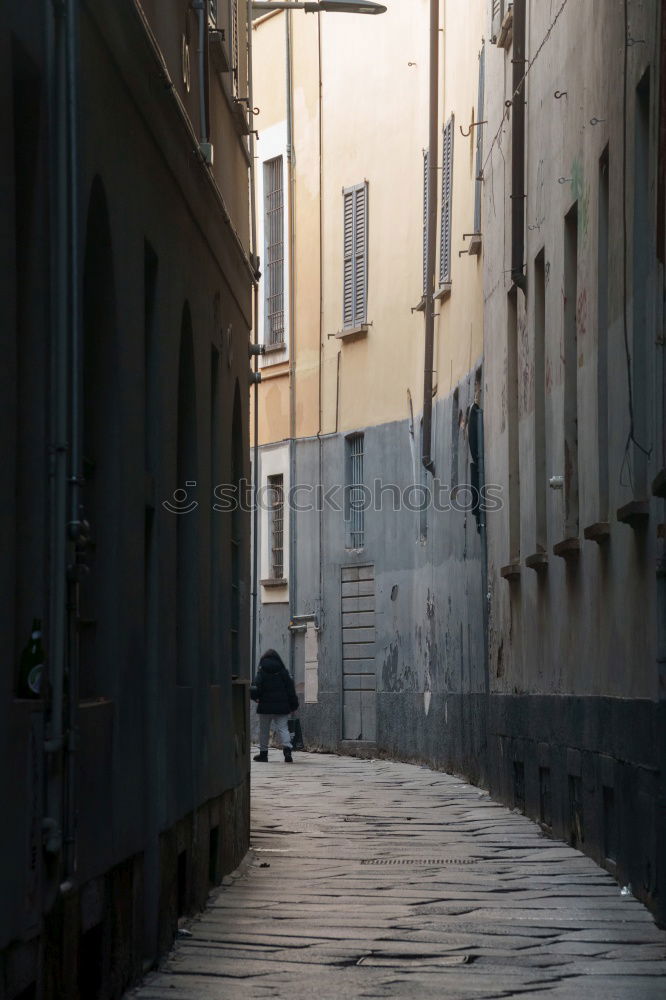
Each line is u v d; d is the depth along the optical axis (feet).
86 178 31.17
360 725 129.80
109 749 32.89
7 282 24.07
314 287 138.31
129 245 36.27
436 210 106.01
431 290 107.04
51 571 27.53
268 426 144.05
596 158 56.13
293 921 44.19
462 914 45.34
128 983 34.45
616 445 51.65
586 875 53.67
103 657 33.83
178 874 43.11
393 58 126.52
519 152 74.28
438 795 88.74
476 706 95.20
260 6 74.74
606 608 54.13
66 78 28.78
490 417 87.10
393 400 125.29
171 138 42.78
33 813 25.76
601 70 55.06
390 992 34.22
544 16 69.10
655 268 44.47
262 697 122.31
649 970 36.96
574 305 63.36
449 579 105.81
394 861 58.29
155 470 40.42
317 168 138.31
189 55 48.85
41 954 26.22
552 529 67.26
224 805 53.72
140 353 37.58
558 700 65.05
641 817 47.03
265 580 143.23
